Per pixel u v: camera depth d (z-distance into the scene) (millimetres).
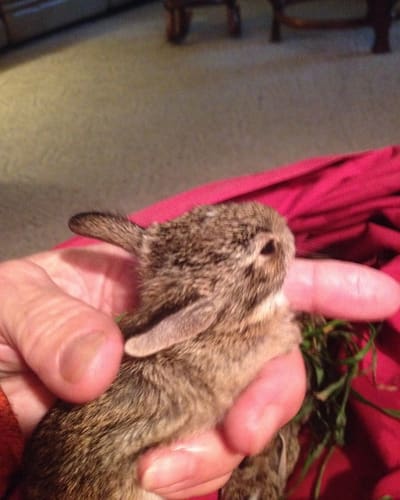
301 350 153
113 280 160
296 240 176
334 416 146
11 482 133
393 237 157
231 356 129
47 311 115
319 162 185
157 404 121
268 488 141
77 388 108
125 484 118
